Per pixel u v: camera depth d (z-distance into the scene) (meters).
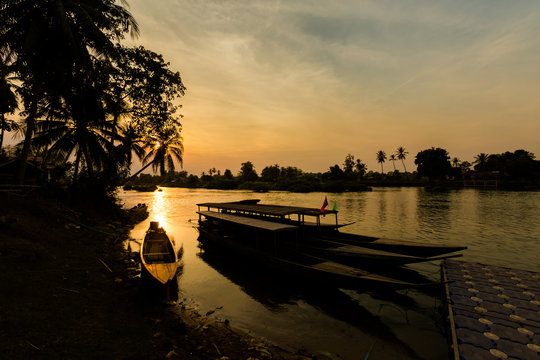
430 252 12.80
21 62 15.98
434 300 9.48
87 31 16.98
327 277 9.73
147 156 30.33
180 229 24.28
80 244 13.90
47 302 7.21
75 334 6.07
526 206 36.62
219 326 7.66
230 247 15.25
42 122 22.19
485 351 5.52
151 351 5.97
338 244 13.64
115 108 22.44
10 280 7.74
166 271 9.46
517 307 7.34
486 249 16.22
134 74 20.97
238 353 6.36
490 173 94.50
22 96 17.97
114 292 9.14
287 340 7.14
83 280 9.46
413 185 110.56
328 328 7.73
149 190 102.62
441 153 104.94
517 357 5.32
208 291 10.32
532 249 16.09
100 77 20.11
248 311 8.73
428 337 7.28
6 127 22.22
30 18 15.61
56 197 19.53
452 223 24.95
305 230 16.36
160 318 7.83
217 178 139.00
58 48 16.61
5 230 11.16
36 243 11.47
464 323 6.58
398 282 8.30
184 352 6.16
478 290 8.49
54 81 17.77
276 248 12.93
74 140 22.92
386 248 13.82
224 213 20.00
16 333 5.50
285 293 10.09
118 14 18.14
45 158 23.08
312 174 123.69
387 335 7.38
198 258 14.97
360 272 9.67
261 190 93.19
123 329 6.76
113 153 24.36
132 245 16.92
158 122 23.62
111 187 25.20
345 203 44.53
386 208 37.09
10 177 22.42
